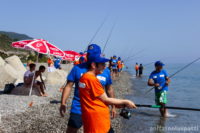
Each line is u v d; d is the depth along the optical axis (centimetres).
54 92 1403
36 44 1133
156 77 1001
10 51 6041
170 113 1120
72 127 485
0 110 889
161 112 1044
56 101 1016
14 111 895
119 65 3338
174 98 1773
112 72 2830
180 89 2434
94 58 395
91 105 381
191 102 1584
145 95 1789
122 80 2905
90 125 380
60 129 745
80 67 495
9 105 970
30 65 1225
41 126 755
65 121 818
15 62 2045
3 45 6519
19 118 815
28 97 1140
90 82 382
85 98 386
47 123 786
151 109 1190
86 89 384
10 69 1641
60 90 1445
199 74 5416
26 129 723
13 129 714
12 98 1092
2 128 711
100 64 396
